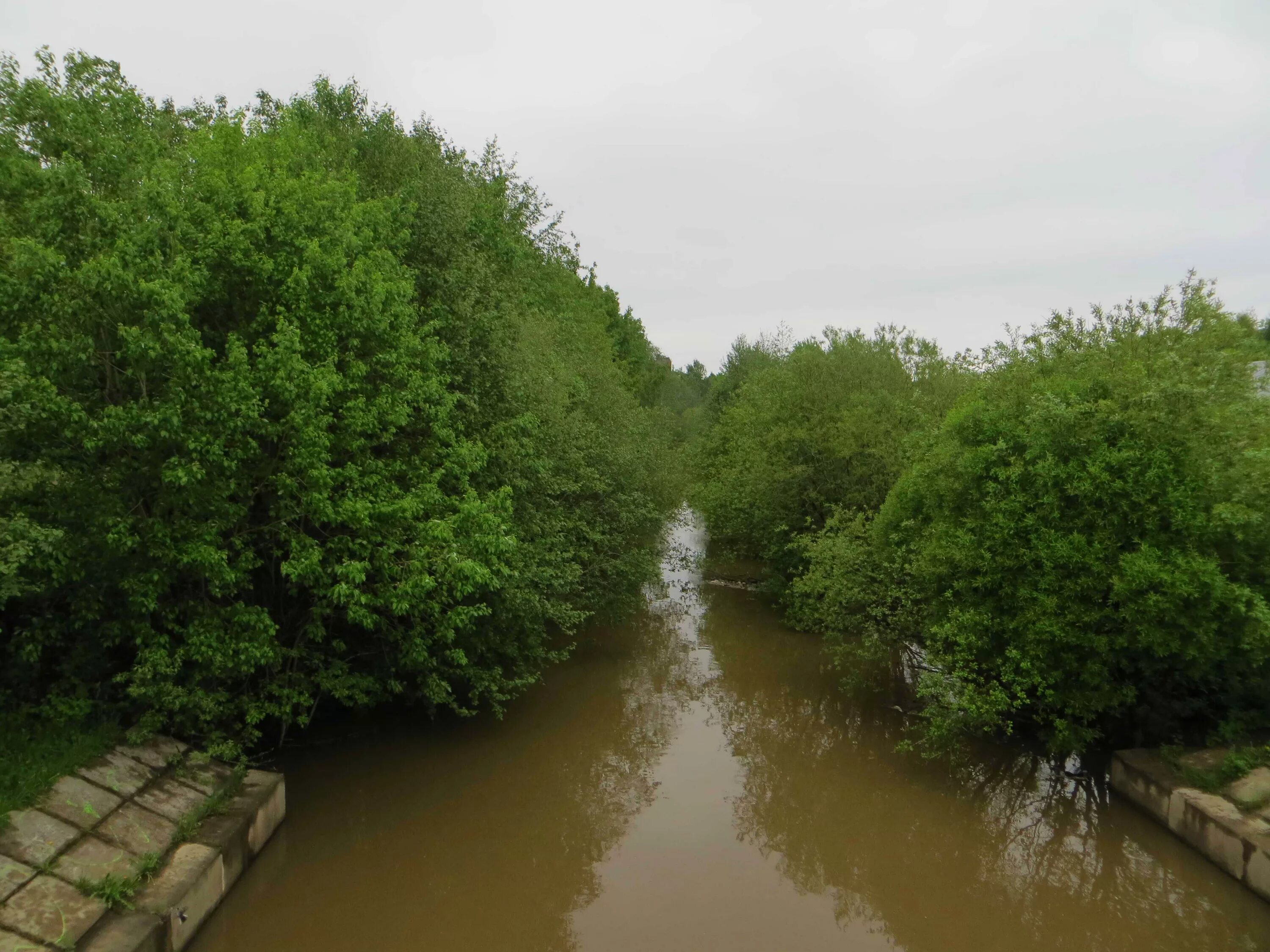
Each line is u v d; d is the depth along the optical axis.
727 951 8.95
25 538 7.58
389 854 11.08
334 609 12.05
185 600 9.98
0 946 6.25
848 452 21.91
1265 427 11.34
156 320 8.59
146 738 9.48
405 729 15.02
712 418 46.72
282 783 11.00
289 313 10.23
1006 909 10.02
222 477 9.46
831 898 10.22
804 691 18.69
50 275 8.37
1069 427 11.73
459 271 14.35
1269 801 9.79
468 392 14.17
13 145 10.12
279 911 9.70
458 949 8.96
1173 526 10.76
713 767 14.63
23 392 8.06
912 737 15.70
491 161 21.80
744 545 28.02
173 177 10.06
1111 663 11.66
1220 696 11.81
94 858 7.56
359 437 10.82
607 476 19.75
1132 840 11.41
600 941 9.13
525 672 15.12
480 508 11.27
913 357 25.19
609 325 47.53
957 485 13.00
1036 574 11.79
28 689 9.19
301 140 12.50
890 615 15.38
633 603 22.05
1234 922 9.38
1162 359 11.68
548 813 12.46
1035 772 13.84
